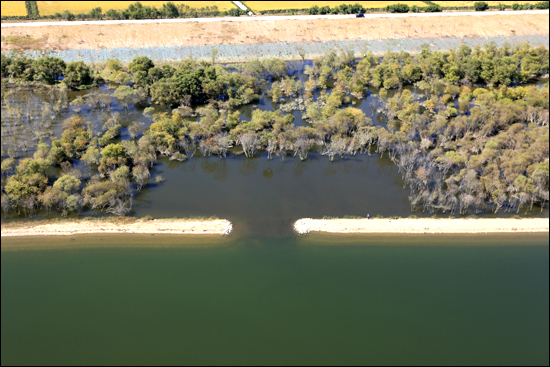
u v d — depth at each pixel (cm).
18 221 15850
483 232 15862
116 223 15750
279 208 17100
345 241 15400
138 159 18388
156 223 15850
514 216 16800
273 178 18975
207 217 16400
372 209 17150
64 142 19362
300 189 18288
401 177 19312
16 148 19675
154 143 19925
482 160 18550
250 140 19938
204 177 18900
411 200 17588
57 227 15412
